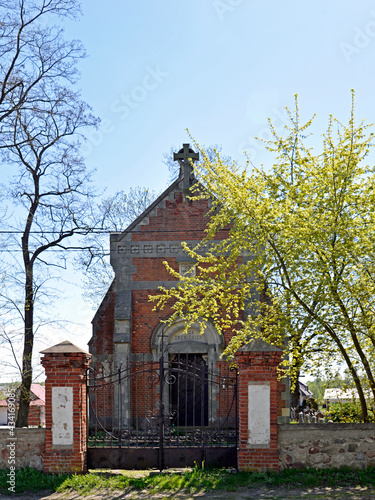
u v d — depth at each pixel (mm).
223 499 11398
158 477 12805
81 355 13453
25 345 22391
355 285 13883
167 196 22750
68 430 13297
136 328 21984
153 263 22312
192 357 22234
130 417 21031
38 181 23500
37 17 21703
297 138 16203
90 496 11867
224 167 15898
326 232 13797
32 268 23109
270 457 12977
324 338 14922
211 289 16594
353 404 16156
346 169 14672
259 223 14570
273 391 13156
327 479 12562
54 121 23000
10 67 21594
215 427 21047
